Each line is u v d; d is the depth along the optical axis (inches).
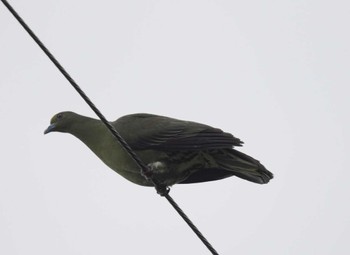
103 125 555.5
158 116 547.2
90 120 565.9
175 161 530.6
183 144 519.8
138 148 532.1
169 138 525.0
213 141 506.6
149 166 530.0
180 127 527.2
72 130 566.9
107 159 548.7
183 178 542.0
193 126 526.3
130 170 540.4
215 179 547.8
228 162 518.9
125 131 538.6
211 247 453.1
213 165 530.6
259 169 514.6
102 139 550.6
